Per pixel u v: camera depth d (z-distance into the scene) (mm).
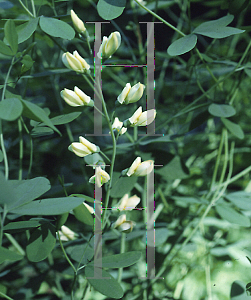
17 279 654
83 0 705
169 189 774
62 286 688
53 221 525
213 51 866
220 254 740
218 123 822
